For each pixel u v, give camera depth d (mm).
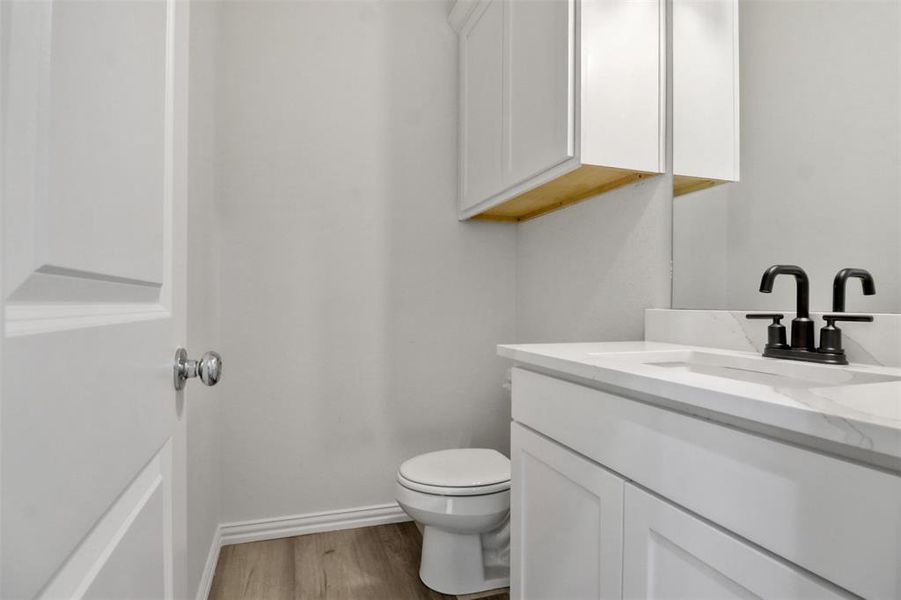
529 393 1089
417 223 2135
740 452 587
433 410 2148
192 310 1388
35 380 326
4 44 301
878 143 903
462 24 2109
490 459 1701
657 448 717
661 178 1412
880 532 449
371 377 2066
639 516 748
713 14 1262
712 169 1254
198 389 1424
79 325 393
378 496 2078
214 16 1805
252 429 1924
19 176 314
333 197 2025
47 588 345
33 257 325
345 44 2053
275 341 1950
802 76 1042
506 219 2207
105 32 452
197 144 1464
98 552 438
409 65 2139
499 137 1757
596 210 1691
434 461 1680
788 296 1066
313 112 2004
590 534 878
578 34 1318
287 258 1967
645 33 1381
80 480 390
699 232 1287
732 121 1202
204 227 1608
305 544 1888
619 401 798
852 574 470
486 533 1708
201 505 1488
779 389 609
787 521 531
